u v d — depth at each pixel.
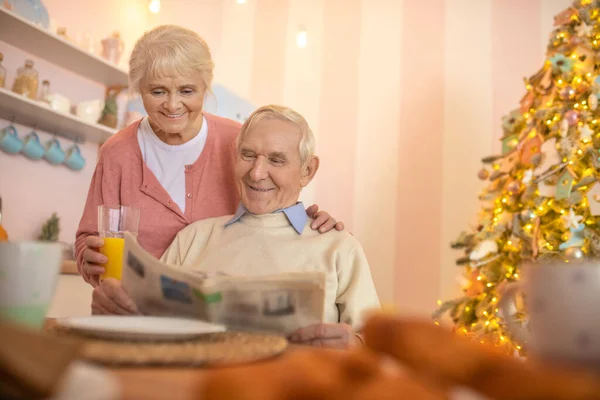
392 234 3.43
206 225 1.45
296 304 0.75
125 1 3.23
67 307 2.19
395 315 0.37
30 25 2.28
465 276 2.68
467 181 3.35
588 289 0.42
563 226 2.16
